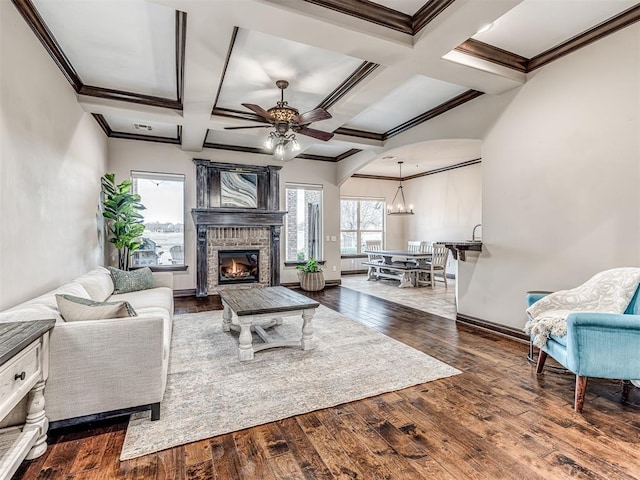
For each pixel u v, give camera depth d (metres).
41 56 2.70
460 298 4.31
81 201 3.80
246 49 3.05
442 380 2.64
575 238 3.07
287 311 3.15
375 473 1.63
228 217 6.20
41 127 2.69
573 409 2.22
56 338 1.85
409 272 7.29
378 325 4.20
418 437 1.92
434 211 8.99
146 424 2.04
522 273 3.54
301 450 1.81
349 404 2.28
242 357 3.00
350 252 9.69
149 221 5.90
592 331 2.12
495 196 3.81
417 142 4.98
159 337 2.06
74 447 1.81
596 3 2.53
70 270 3.39
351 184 9.49
